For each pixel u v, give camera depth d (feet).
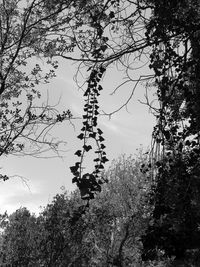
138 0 17.13
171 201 18.94
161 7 16.56
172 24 16.84
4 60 45.34
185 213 19.13
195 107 17.97
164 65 17.42
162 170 19.01
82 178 14.34
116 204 108.47
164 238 25.31
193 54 17.34
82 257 93.50
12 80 47.67
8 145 45.73
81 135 15.67
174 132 18.53
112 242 107.76
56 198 95.20
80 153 15.17
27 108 46.85
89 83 16.33
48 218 93.97
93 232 103.40
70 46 17.98
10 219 99.71
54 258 91.91
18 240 96.84
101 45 16.79
